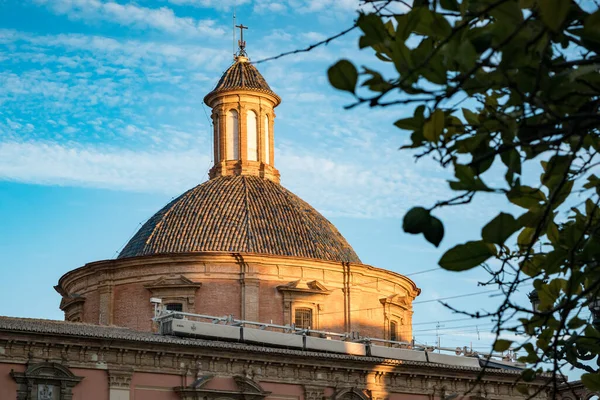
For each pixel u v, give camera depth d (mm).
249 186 77875
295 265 72500
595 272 12414
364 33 10859
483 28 10867
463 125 11922
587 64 10945
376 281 75438
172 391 56906
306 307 72000
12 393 51688
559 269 12500
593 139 11789
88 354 54500
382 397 64688
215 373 58375
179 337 59656
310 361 61656
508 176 11859
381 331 74938
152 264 71625
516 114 11523
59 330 54344
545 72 10828
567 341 13156
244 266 71438
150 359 56656
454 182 10992
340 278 73875
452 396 67375
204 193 77062
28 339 52469
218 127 82688
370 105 10352
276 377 60594
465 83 11055
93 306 72938
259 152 81750
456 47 10570
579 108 11141
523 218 12312
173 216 75250
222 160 81375
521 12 10430
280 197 77938
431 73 10672
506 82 11078
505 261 12523
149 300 71062
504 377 69750
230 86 82500
